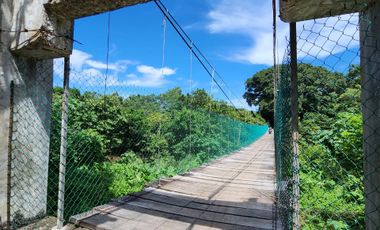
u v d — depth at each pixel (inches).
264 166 332.5
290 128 75.5
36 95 133.6
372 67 59.0
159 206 154.3
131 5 115.6
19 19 121.3
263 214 144.9
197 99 639.1
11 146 121.7
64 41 124.0
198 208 153.6
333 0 60.4
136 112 301.7
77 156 218.4
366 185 62.8
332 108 145.9
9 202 120.3
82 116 253.6
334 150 150.2
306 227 122.8
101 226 122.9
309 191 151.2
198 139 340.8
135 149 297.0
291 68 67.4
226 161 372.8
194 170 282.7
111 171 231.6
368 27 59.9
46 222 131.9
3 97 119.9
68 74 125.1
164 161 288.5
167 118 307.4
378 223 57.2
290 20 68.9
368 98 61.0
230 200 171.6
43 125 137.4
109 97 286.8
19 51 123.3
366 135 62.3
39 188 135.0
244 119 1086.4
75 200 162.2
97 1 111.3
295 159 67.6
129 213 140.9
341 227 118.3
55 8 116.7
